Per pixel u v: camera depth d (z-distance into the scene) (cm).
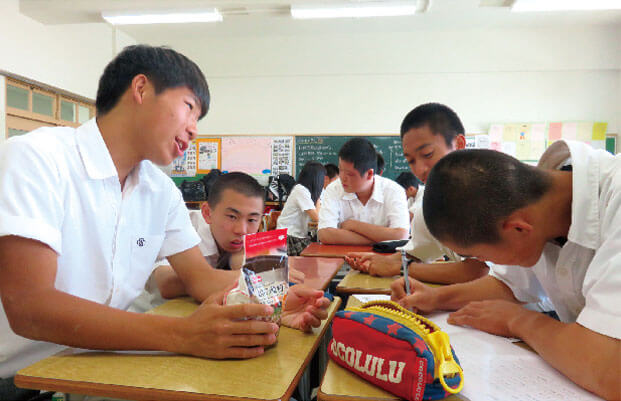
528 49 502
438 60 522
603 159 67
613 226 60
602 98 494
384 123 538
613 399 51
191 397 52
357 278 134
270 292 69
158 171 100
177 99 82
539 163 83
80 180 80
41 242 65
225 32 538
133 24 464
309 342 71
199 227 142
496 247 64
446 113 123
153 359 62
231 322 63
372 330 57
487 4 416
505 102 510
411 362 52
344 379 59
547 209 64
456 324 83
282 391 53
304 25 509
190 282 100
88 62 466
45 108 422
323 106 549
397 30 522
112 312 64
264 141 557
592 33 490
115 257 89
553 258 76
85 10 398
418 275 128
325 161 548
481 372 61
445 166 65
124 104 82
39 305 61
